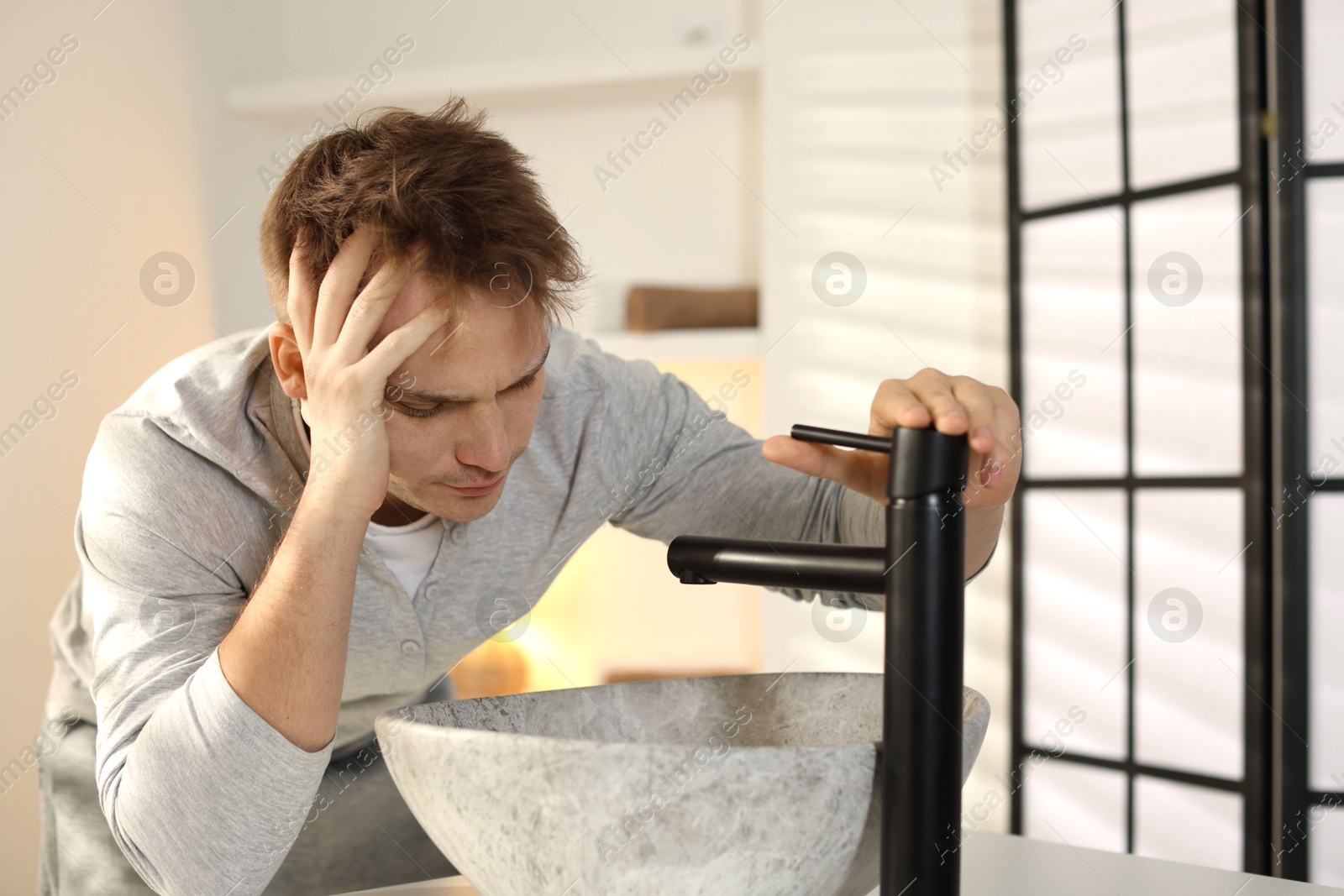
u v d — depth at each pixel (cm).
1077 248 186
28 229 161
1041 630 195
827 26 209
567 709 64
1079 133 186
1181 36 166
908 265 209
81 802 97
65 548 170
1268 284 156
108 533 72
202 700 57
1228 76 159
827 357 210
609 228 228
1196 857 167
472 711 59
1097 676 183
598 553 229
